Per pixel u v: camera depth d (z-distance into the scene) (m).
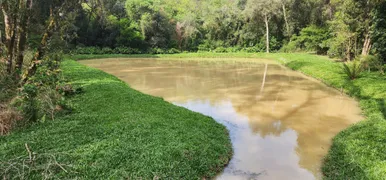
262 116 10.32
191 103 12.05
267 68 24.14
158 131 7.05
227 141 7.67
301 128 9.12
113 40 40.94
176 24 45.31
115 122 7.59
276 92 14.21
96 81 13.91
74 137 6.52
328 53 27.67
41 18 16.94
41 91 8.76
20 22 9.16
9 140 6.41
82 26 38.47
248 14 39.28
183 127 7.65
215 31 44.44
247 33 41.59
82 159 5.45
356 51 21.38
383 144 6.97
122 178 4.91
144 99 10.47
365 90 12.98
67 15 10.99
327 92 14.16
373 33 18.08
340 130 8.92
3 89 8.16
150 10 42.28
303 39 34.31
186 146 6.32
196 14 49.00
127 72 21.50
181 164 5.65
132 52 40.22
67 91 10.69
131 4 41.91
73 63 22.03
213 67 25.00
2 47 9.24
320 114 10.57
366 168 5.83
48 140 6.32
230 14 43.31
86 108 9.03
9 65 9.03
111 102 9.74
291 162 6.81
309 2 35.94
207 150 6.51
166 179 5.08
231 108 11.30
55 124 7.43
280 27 40.47
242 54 36.91
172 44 43.75
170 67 24.95
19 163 5.02
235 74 20.50
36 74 9.58
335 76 16.73
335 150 7.10
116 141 6.29
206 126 8.29
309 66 21.42
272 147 7.66
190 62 29.72
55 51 11.31
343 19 21.12
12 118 7.27
